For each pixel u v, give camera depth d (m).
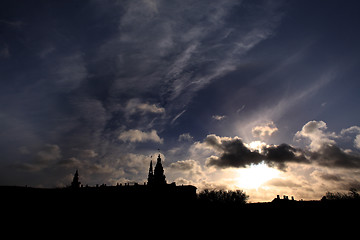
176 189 80.12
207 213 63.62
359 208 52.66
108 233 53.81
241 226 54.75
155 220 61.47
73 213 67.88
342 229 47.09
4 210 67.12
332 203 57.34
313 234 47.00
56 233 53.94
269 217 56.94
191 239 48.62
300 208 57.59
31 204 71.94
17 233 53.38
